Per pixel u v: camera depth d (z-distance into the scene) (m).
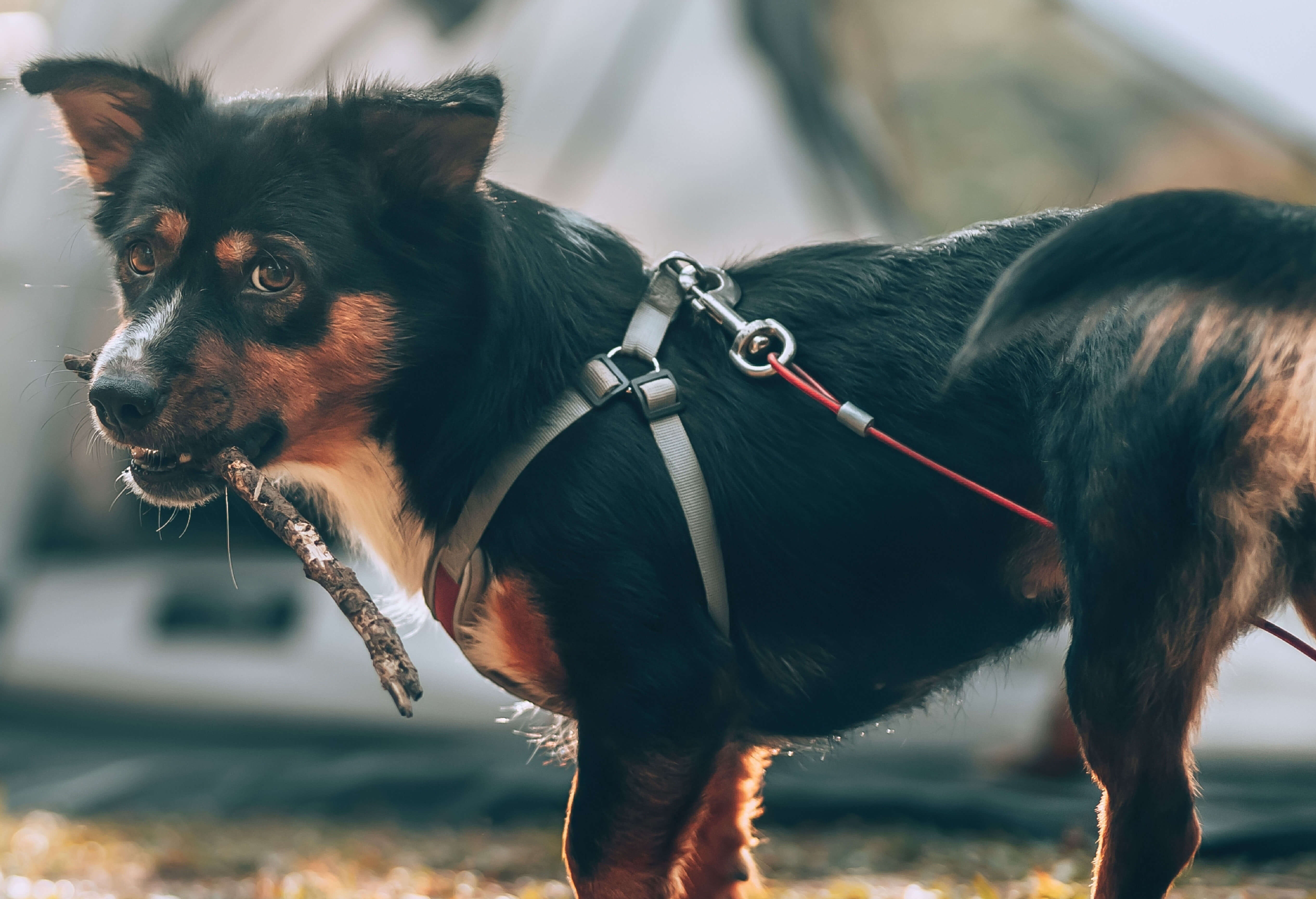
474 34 3.82
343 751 3.15
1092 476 1.63
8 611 3.53
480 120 1.69
